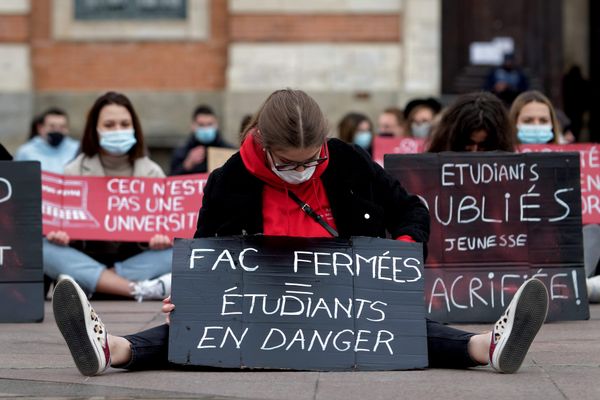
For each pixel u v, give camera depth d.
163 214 11.69
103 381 6.66
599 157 11.50
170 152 22.11
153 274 11.46
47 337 8.68
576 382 6.58
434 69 21.28
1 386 6.58
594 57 22.78
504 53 22.11
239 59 21.38
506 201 9.31
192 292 6.94
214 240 7.05
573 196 9.35
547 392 6.30
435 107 14.73
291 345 6.86
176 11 21.94
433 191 9.30
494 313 9.20
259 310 6.92
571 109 22.02
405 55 21.28
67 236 11.39
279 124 6.46
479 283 9.23
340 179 7.05
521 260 9.27
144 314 10.06
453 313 9.18
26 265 9.59
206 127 15.77
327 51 21.34
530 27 22.28
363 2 21.28
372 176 7.15
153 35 21.92
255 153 6.91
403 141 13.95
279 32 21.36
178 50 21.92
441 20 22.05
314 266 7.02
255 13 21.36
